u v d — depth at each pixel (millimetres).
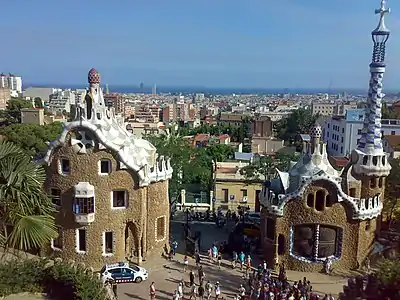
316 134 51281
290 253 50906
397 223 64625
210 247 58188
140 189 50625
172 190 71562
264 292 42094
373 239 52188
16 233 26031
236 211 75625
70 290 35438
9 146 27391
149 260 53375
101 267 50000
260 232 57094
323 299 41344
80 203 48406
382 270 36094
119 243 50750
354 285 37375
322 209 49844
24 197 26125
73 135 48156
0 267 36406
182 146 76312
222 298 43875
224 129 191250
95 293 34469
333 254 51312
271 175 74625
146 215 52750
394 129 117125
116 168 49406
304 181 49344
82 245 50188
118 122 55219
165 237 56156
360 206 50188
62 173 49062
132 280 46594
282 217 50469
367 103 54469
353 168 54219
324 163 51531
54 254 50219
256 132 151750
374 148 53438
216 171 80500
